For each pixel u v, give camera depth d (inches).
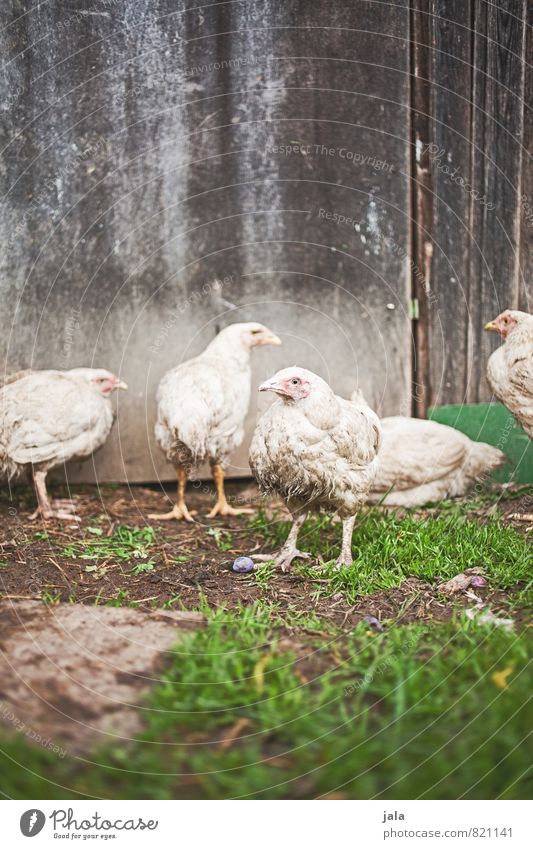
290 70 195.5
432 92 199.8
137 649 109.8
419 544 150.9
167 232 199.9
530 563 142.1
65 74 185.3
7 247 189.3
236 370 183.0
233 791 90.0
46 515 177.3
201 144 196.5
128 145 192.7
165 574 146.3
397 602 131.9
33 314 194.5
